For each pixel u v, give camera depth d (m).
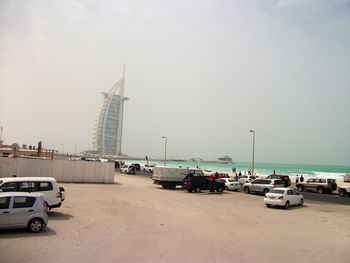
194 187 41.28
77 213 21.89
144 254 12.83
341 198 42.44
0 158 41.34
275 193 30.28
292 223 22.19
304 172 150.75
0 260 11.45
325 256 13.82
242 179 54.50
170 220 20.89
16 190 19.73
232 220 22.11
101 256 12.32
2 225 15.35
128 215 22.02
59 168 44.81
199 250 13.79
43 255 12.20
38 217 15.95
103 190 37.19
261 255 13.41
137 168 92.12
